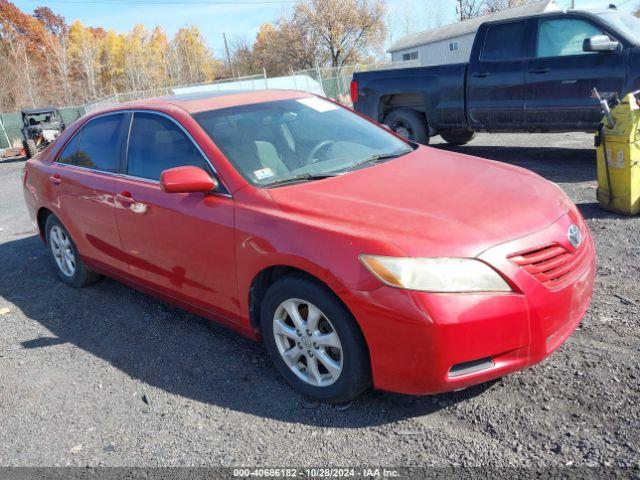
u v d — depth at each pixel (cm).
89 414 332
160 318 448
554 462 252
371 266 269
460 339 260
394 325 266
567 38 760
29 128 2217
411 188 327
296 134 398
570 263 294
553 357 329
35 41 7088
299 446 284
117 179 427
